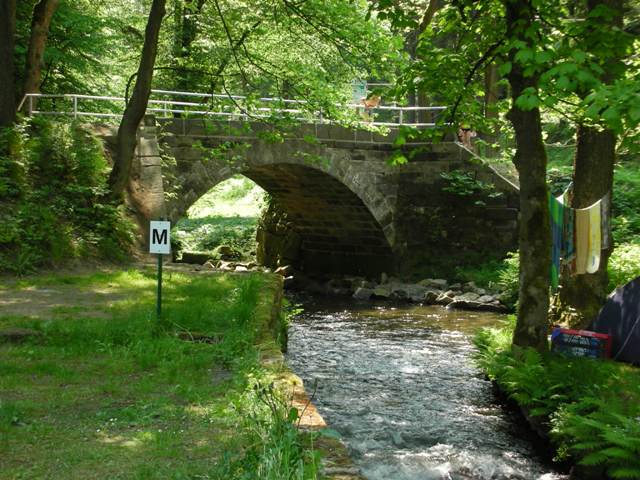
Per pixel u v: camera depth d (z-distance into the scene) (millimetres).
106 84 26359
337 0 17156
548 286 10336
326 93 19281
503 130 17016
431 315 20562
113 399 6531
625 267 15109
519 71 9625
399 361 13945
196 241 32688
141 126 18859
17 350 8125
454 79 11148
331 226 27859
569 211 11562
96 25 23141
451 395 11312
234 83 25062
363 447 8672
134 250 16797
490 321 19500
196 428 5750
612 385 8844
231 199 43938
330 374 12711
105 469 4824
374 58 17562
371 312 21109
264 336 9125
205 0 22047
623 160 27281
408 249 26000
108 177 17188
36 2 22531
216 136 21219
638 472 6676
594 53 8562
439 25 11562
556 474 7914
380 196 25609
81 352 8195
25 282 12625
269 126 22234
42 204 15578
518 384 9484
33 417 5957
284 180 26000
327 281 27484
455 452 8602
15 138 16156
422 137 11211
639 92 6461
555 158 29766
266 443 4691
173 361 7938
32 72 19688
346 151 24719
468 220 25234
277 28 20750
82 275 13773
